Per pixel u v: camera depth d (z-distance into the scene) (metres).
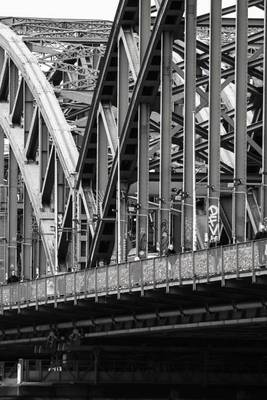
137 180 102.38
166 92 94.50
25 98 120.31
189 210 91.50
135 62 99.31
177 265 75.62
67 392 94.62
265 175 82.44
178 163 113.56
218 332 81.88
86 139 107.31
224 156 105.81
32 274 135.62
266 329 78.56
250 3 89.44
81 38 125.19
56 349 96.25
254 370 91.75
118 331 87.75
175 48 99.06
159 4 95.88
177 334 85.06
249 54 104.62
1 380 104.69
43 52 124.62
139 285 79.69
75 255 108.44
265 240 67.88
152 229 121.94
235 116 85.31
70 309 89.94
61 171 117.25
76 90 122.12
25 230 123.38
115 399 93.06
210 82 87.81
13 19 128.25
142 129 97.69
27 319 98.69
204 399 91.75
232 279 70.81
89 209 108.56
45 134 117.88
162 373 92.50
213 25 88.00
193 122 89.50
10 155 127.06
